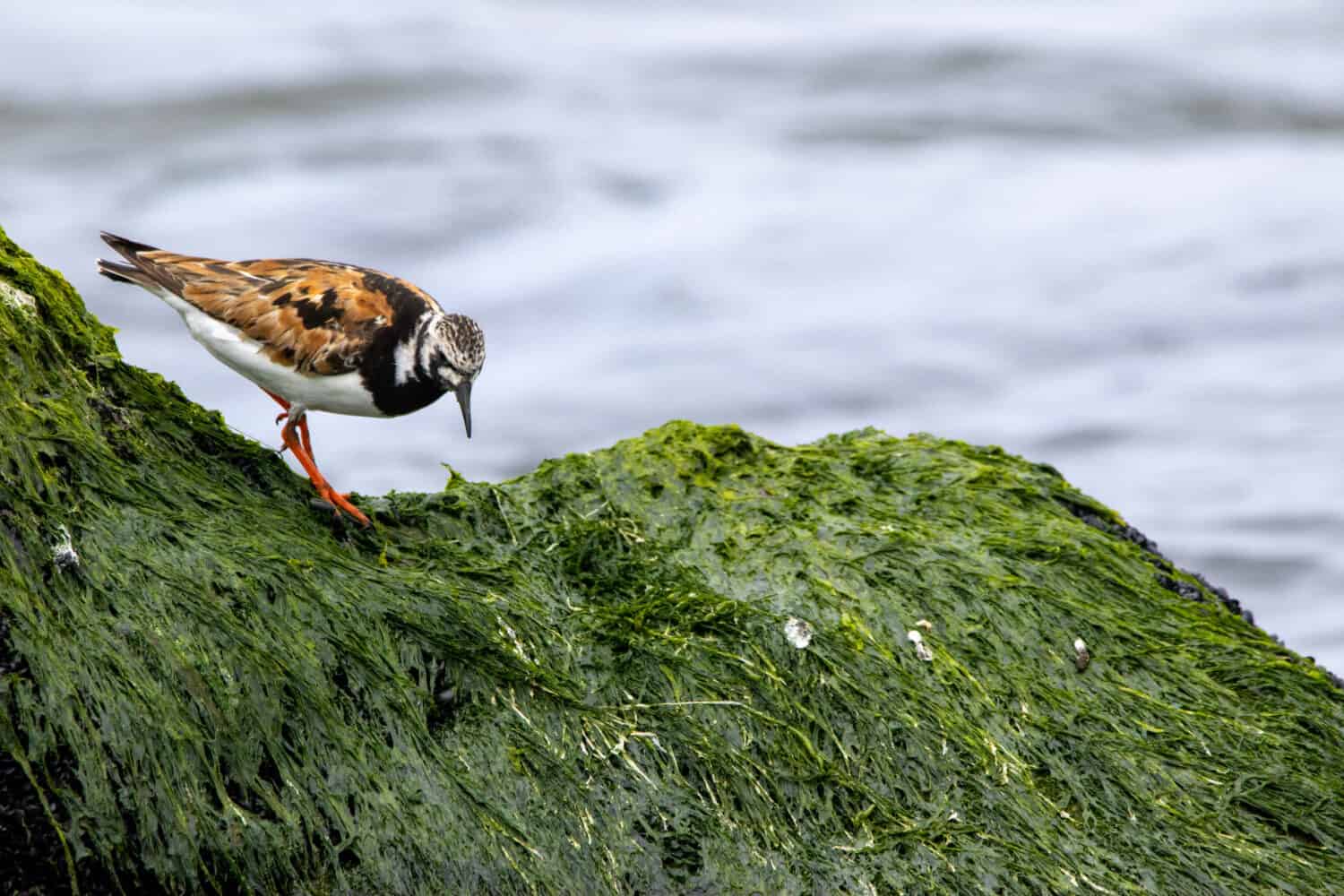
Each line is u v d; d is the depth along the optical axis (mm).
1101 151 33188
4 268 9102
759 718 9070
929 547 10500
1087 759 9422
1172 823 9195
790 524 10633
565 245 27422
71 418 8578
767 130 33969
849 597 9992
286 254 26484
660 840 8500
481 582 9516
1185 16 40812
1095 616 10328
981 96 36000
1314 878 9062
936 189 30781
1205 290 26156
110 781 7605
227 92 33875
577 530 10266
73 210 27422
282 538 8945
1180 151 33250
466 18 40844
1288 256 27062
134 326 23250
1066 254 27500
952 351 24281
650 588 9859
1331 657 16375
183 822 7695
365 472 20125
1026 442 21641
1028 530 11000
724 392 22984
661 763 8758
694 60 38125
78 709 7621
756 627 9570
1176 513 19578
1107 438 21766
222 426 9609
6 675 7527
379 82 35312
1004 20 41062
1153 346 24453
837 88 36469
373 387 10062
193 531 8562
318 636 8461
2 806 7395
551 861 8273
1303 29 39406
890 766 9102
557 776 8547
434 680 8727
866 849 8680
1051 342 24453
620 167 31297
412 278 26328
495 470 20547
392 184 29406
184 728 7824
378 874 7965
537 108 34812
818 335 24641
